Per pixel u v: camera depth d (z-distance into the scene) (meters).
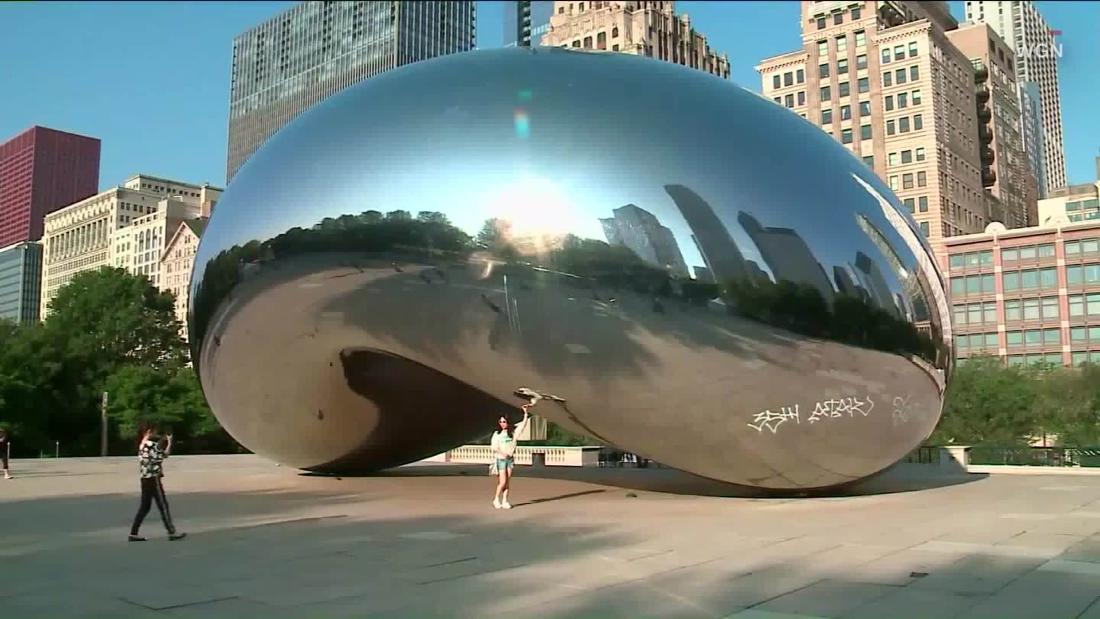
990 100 105.81
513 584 6.68
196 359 13.76
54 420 50.12
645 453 11.72
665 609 5.82
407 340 11.53
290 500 13.34
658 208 10.03
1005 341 74.00
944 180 89.38
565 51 11.93
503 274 10.30
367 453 16.02
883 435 11.02
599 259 10.02
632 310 10.00
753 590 6.39
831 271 10.13
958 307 76.44
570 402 11.08
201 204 139.62
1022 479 16.94
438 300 10.77
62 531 10.07
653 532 9.31
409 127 11.06
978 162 99.38
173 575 7.20
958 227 91.25
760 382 10.19
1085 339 70.50
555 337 10.38
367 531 9.74
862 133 92.56
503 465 12.06
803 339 10.03
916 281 10.84
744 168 10.27
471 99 11.02
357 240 10.94
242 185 12.38
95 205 152.50
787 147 10.70
